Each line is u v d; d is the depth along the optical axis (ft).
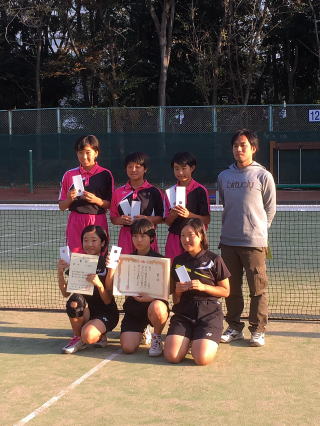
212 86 99.50
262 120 70.54
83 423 11.51
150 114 71.00
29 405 12.41
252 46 97.04
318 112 70.13
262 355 15.67
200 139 70.33
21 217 51.70
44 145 73.26
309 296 22.26
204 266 16.01
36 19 97.60
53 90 115.85
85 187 18.24
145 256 16.17
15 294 23.13
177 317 15.97
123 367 14.85
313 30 107.65
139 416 11.81
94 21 106.83
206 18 102.94
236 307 17.17
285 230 40.52
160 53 99.76
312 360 15.19
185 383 13.62
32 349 16.35
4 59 110.83
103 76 101.55
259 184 16.69
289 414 11.85
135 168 17.61
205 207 17.53
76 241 18.13
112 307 16.96
